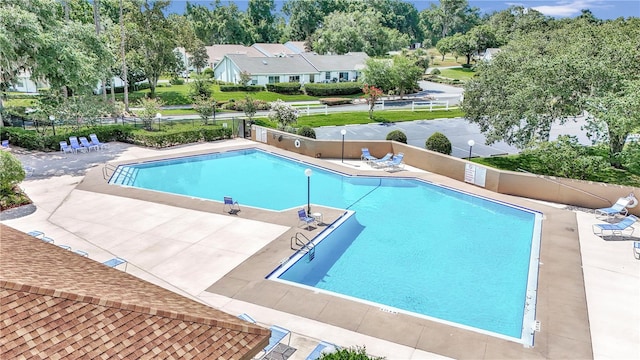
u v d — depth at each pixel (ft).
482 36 275.39
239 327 18.52
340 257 46.55
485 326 34.91
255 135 97.76
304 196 66.08
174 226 50.37
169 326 17.12
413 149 77.41
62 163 77.51
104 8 221.05
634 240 47.75
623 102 56.90
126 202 57.88
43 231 48.73
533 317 34.14
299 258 43.14
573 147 63.05
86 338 15.21
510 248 49.11
